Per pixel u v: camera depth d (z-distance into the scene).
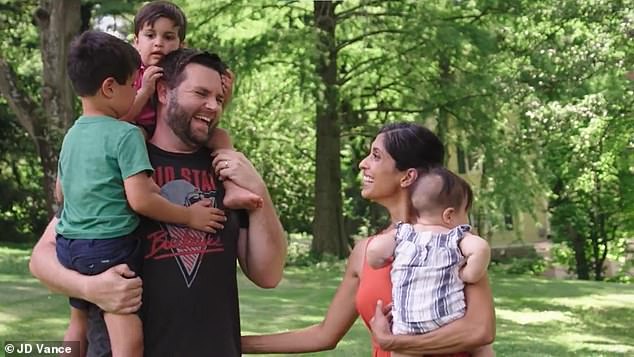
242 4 19.05
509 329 10.36
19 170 27.64
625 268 27.58
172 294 2.70
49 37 15.36
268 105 22.47
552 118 17.73
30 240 27.44
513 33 21.03
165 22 3.61
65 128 15.35
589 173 20.53
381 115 22.09
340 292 3.11
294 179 28.41
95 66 2.66
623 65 16.31
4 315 9.12
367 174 3.00
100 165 2.65
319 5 19.81
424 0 18.97
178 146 2.85
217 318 2.76
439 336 2.72
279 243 2.94
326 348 3.16
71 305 2.82
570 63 18.20
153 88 2.82
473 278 2.74
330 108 20.33
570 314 12.13
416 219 2.95
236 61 18.42
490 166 20.31
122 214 2.67
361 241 3.09
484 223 22.62
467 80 19.38
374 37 20.02
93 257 2.64
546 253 30.70
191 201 2.78
